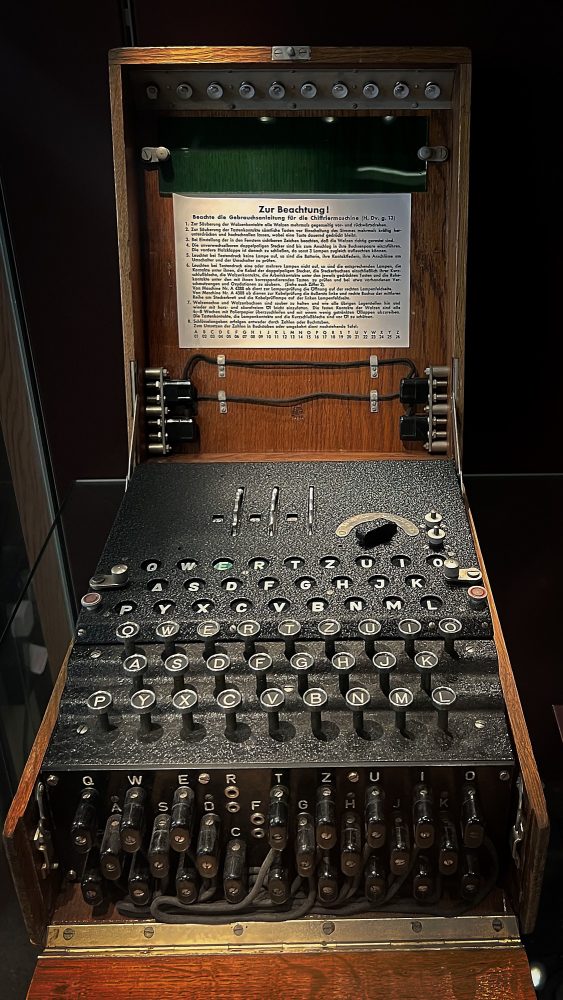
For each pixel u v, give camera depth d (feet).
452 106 2.11
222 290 2.22
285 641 1.67
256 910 1.56
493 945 1.51
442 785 1.54
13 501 2.52
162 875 1.51
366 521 1.96
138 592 1.82
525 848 1.49
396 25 2.16
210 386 2.28
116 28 2.16
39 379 2.51
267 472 2.16
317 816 1.48
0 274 2.37
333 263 2.20
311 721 1.58
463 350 2.16
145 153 2.11
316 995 1.43
